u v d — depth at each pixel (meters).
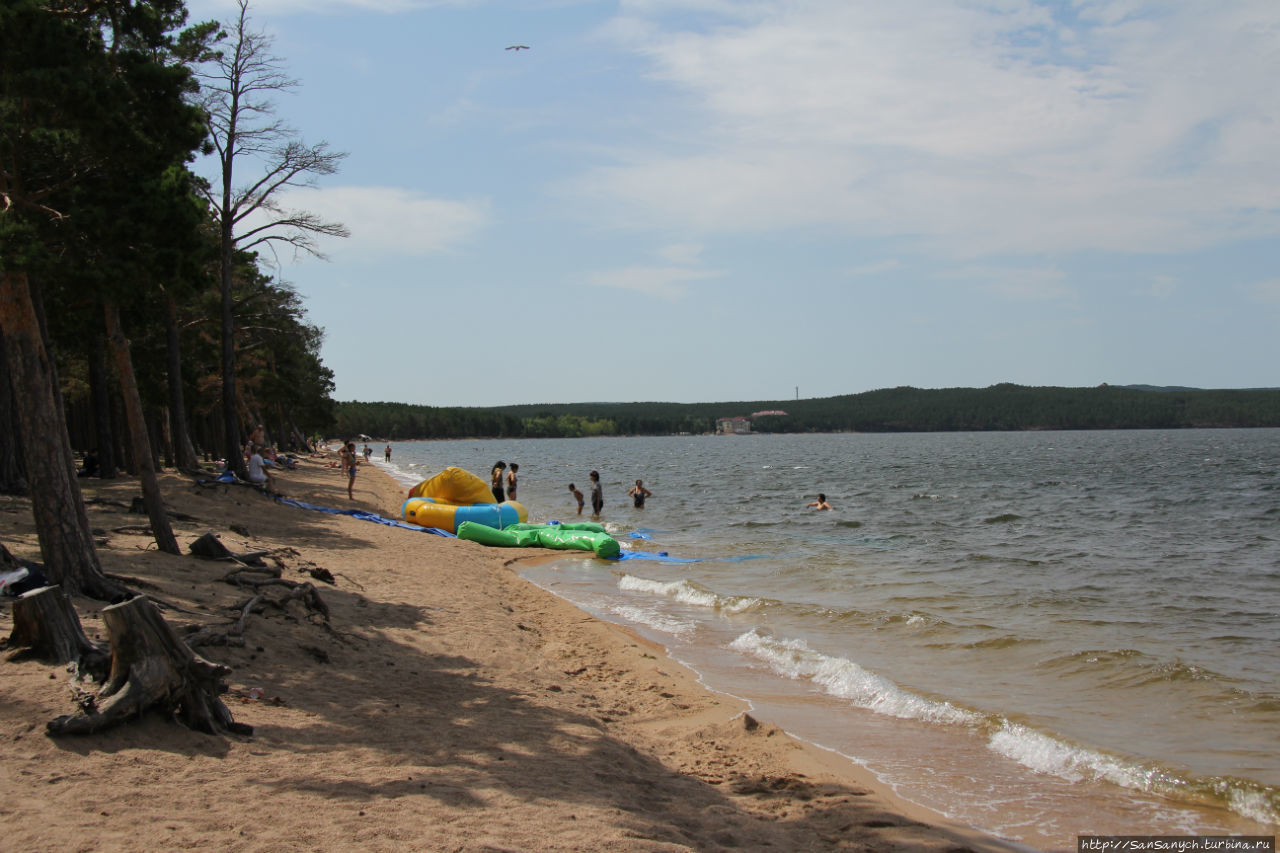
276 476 36.72
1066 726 8.52
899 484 51.88
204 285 11.92
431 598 12.98
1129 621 13.80
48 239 10.55
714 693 9.61
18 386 8.76
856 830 5.91
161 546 12.27
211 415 51.41
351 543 18.05
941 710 8.88
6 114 9.54
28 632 6.61
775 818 6.12
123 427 30.42
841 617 13.55
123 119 9.77
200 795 5.01
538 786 5.89
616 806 5.73
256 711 6.70
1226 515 33.19
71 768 5.11
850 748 7.93
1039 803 6.70
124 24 10.64
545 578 17.58
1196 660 11.30
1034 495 43.12
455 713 7.45
